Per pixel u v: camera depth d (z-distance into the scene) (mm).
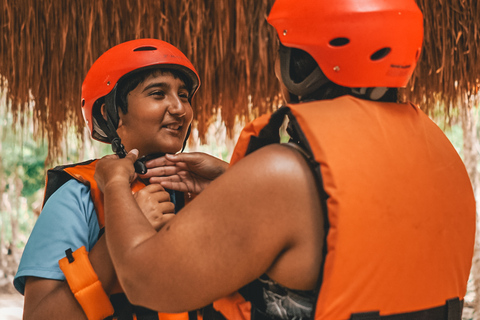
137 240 789
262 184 719
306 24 796
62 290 954
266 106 1825
